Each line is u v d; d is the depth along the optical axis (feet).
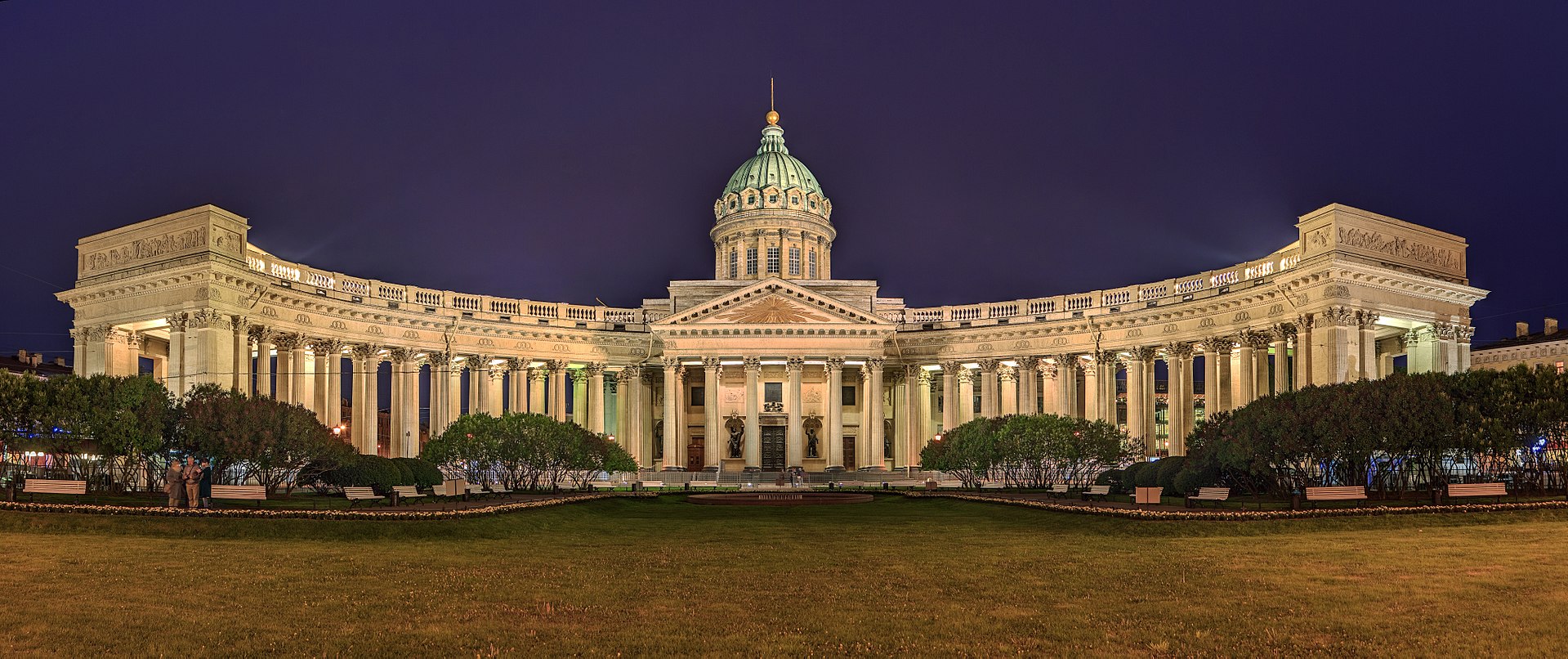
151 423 137.49
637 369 285.43
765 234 321.11
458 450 177.37
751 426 269.85
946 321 281.95
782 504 161.17
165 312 193.26
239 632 58.03
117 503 123.65
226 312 192.44
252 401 146.61
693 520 132.05
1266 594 69.41
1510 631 57.06
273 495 145.69
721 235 329.93
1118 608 65.00
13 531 102.78
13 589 70.13
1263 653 53.72
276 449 142.82
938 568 82.58
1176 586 72.74
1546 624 58.54
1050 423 191.72
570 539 108.27
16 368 286.25
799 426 270.05
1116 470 188.75
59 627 58.39
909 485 248.73
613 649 54.75
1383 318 196.13
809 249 325.62
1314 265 189.57
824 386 295.07
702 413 303.68
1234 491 147.64
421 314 248.11
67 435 133.69
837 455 272.72
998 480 208.23
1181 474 151.94
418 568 82.17
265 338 210.38
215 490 126.21
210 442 139.33
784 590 72.28
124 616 61.67
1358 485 137.80
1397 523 112.06
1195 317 230.07
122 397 137.18
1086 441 189.47
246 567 81.10
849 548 97.76
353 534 105.91
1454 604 64.49
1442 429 131.03
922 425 294.25
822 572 81.15
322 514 109.81
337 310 229.66
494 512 122.52
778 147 343.26
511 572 80.69
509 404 275.18
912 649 54.95
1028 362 265.34
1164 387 377.09
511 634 58.03
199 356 187.93
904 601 67.87
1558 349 268.82
